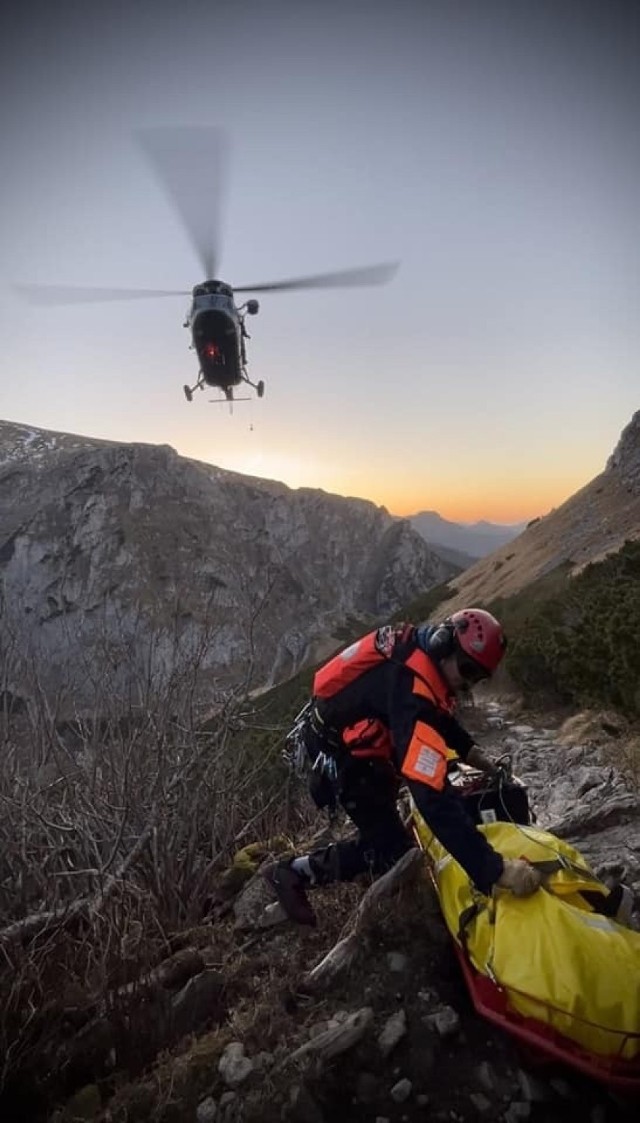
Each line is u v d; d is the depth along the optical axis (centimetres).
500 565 4997
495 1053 266
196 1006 318
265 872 354
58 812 427
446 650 285
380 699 298
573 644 754
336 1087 259
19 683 447
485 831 304
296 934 359
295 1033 284
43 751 441
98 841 439
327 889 378
